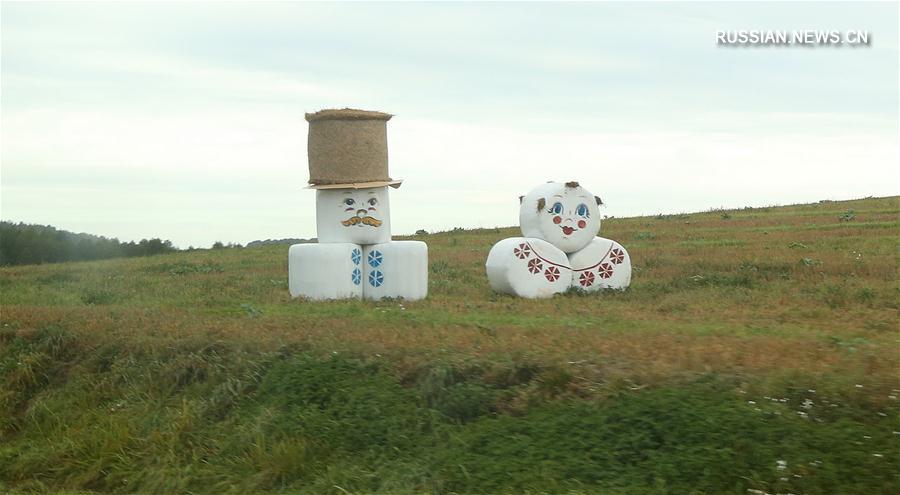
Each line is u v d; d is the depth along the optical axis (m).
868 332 14.68
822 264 24.92
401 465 11.58
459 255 32.62
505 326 15.42
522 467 10.71
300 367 13.91
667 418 10.57
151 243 47.41
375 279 21.86
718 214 46.69
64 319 18.39
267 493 11.86
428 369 12.95
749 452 9.80
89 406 15.50
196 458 13.17
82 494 13.02
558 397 11.71
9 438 15.54
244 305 19.42
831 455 9.50
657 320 16.30
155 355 15.88
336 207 21.97
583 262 22.56
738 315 16.88
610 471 10.29
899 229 34.94
